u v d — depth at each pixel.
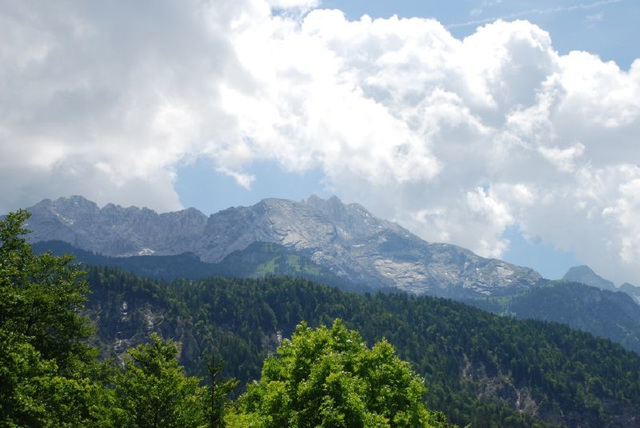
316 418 33.72
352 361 41.59
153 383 46.22
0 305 41.34
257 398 44.38
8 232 48.00
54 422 41.69
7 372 35.16
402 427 37.59
